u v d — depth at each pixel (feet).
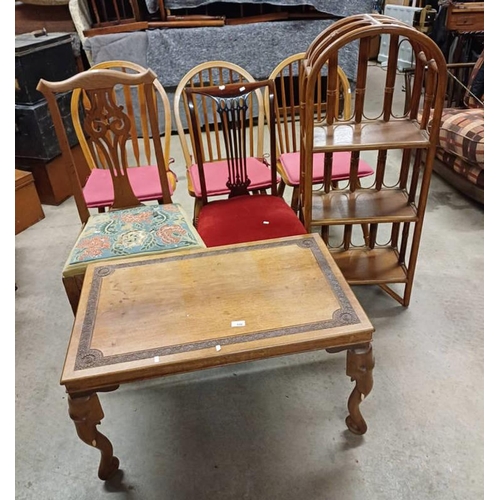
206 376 5.02
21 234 7.98
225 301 3.77
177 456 4.18
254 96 11.34
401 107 11.80
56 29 11.18
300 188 5.61
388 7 13.88
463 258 6.59
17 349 5.55
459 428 4.25
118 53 10.51
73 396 3.29
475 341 5.21
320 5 10.66
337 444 4.18
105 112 5.00
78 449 4.33
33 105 7.93
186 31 10.44
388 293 5.87
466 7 9.83
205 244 4.86
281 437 4.29
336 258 5.93
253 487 3.87
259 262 4.23
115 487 3.95
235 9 11.43
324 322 3.49
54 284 6.70
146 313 3.70
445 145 7.91
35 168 8.52
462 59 10.44
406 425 4.31
